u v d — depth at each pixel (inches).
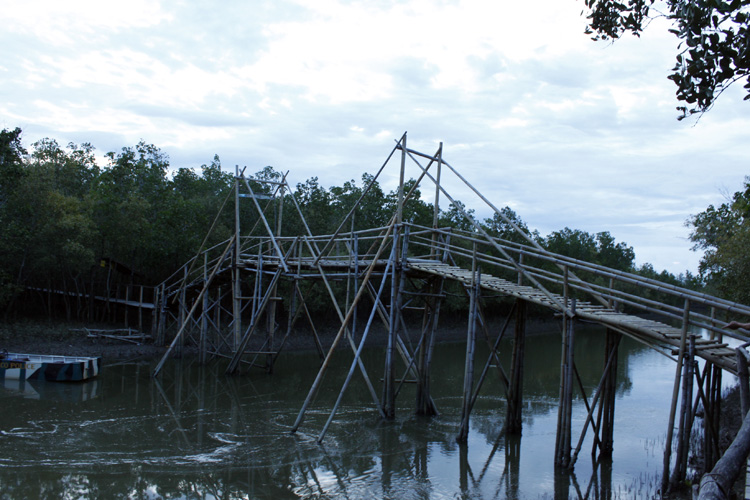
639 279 472.4
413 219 1995.6
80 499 481.7
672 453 615.2
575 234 3422.7
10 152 1096.8
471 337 653.9
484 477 542.6
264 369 1179.9
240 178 1095.0
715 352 434.0
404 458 599.8
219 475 545.6
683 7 301.0
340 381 1061.8
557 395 937.5
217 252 1589.6
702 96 303.6
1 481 515.8
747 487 228.2
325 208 1932.8
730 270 965.8
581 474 548.1
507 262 629.3
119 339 1348.4
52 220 1259.8
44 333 1277.1
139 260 1625.2
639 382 1088.2
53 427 696.4
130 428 703.1
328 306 1761.8
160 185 1631.4
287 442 654.5
